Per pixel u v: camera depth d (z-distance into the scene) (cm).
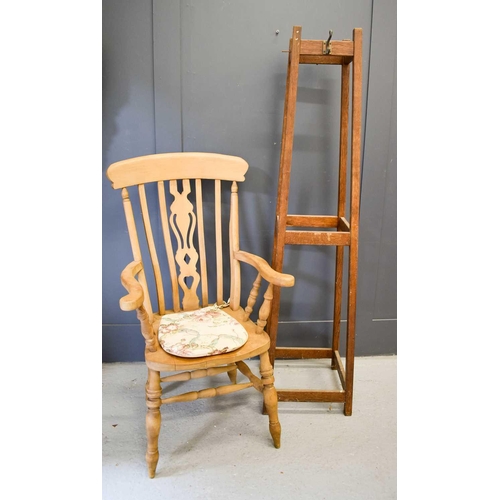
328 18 162
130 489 134
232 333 141
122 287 184
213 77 164
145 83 163
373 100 170
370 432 158
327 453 148
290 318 194
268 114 170
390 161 177
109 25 157
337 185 179
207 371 139
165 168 151
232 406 170
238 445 151
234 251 158
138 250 149
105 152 169
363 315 195
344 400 163
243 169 157
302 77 167
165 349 133
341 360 192
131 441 152
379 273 190
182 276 161
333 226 172
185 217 158
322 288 191
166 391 176
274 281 133
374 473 141
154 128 168
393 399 174
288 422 162
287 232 150
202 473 140
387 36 164
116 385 178
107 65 160
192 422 161
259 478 139
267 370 143
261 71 165
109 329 188
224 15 159
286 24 161
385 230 185
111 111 165
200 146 171
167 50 160
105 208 176
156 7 156
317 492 134
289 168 147
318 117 171
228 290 188
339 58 154
